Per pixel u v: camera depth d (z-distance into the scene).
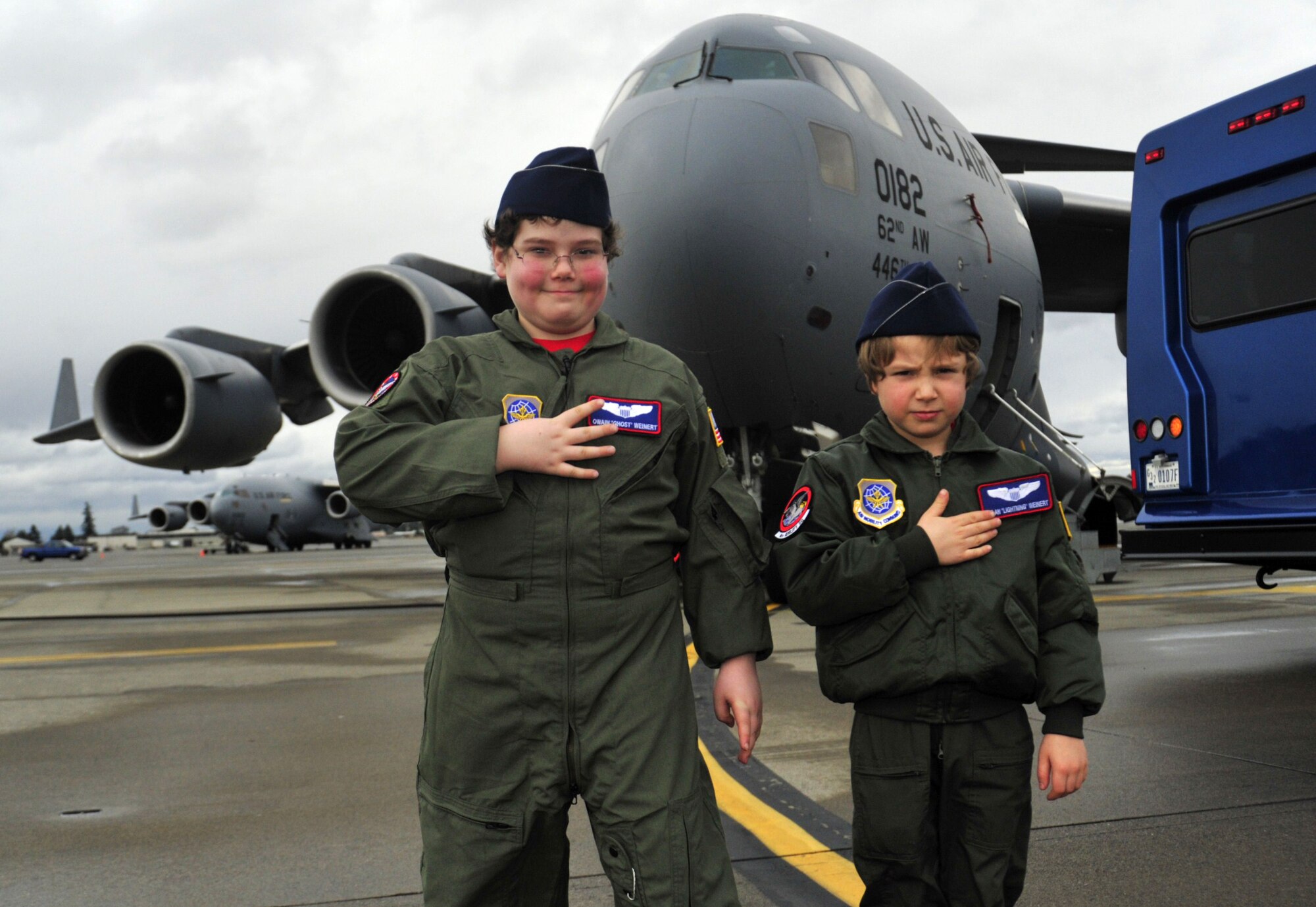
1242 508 4.93
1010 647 1.83
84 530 128.50
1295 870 2.52
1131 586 10.74
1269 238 4.85
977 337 1.94
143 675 5.96
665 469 1.70
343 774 3.59
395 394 1.70
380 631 8.07
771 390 6.84
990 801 1.88
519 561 1.63
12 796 3.37
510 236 1.75
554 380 1.73
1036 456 9.34
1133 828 2.85
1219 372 5.07
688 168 6.51
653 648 1.66
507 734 1.64
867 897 1.94
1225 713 4.35
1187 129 5.17
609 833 1.61
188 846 2.84
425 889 1.68
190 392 11.94
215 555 49.25
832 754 3.72
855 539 1.88
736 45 7.36
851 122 7.09
